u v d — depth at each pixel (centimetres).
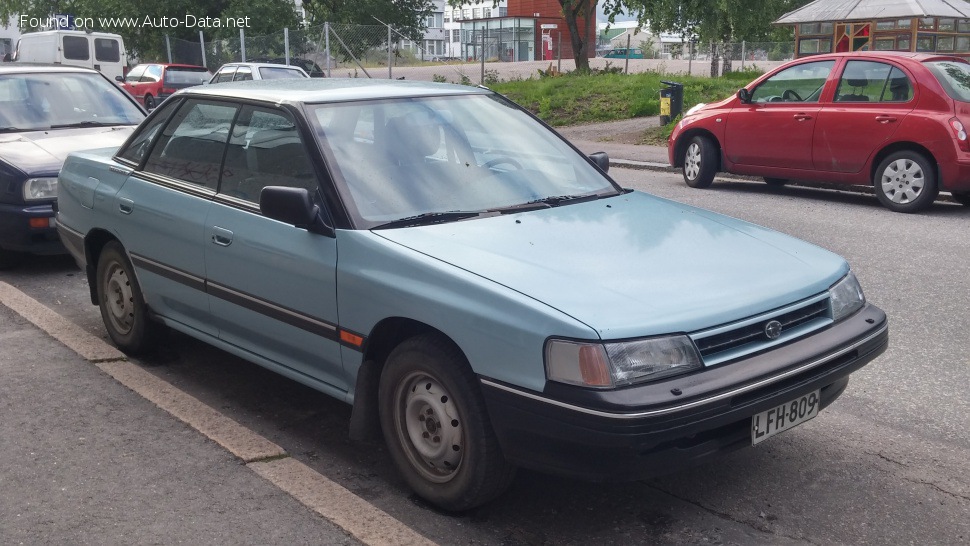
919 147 1024
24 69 917
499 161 455
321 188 407
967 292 697
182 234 479
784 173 1162
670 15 2892
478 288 339
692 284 349
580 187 463
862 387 508
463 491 352
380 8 4700
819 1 2936
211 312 474
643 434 305
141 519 360
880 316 396
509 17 6238
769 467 412
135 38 4153
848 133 1077
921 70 1025
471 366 338
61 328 614
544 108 2289
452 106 475
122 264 541
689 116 1267
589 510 372
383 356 395
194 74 2973
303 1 4528
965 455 424
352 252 385
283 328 426
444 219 404
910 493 387
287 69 2338
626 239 390
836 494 386
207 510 367
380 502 380
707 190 1238
